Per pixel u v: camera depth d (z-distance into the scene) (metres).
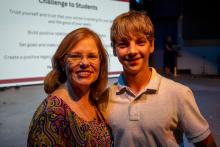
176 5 9.55
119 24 1.15
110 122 1.20
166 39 9.59
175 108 1.13
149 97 1.15
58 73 1.20
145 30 1.13
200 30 9.32
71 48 1.14
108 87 1.30
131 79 1.19
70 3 4.30
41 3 4.07
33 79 4.11
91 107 1.25
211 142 1.17
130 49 1.13
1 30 3.79
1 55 3.81
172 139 1.14
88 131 1.10
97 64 1.19
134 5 6.61
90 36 1.18
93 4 4.50
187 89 1.16
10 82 3.92
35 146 0.99
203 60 9.39
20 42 3.96
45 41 4.16
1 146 2.83
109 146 1.19
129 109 1.16
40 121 1.00
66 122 1.04
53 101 1.05
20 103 4.11
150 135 1.13
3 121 3.51
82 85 1.15
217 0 8.95
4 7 3.78
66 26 4.31
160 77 1.20
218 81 7.64
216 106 4.70
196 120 1.13
